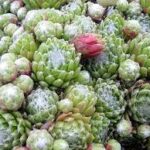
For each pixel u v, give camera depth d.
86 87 0.23
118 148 0.23
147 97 0.23
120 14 0.28
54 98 0.22
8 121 0.21
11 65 0.22
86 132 0.22
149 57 0.24
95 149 0.22
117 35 0.26
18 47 0.24
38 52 0.23
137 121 0.24
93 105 0.22
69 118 0.21
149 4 0.28
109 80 0.24
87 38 0.24
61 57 0.23
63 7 0.27
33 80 0.23
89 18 0.26
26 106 0.22
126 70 0.24
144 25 0.27
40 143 0.20
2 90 0.21
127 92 0.24
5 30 0.27
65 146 0.21
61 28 0.25
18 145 0.21
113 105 0.23
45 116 0.22
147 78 0.25
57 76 0.23
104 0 0.28
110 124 0.24
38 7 0.27
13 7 0.28
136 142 0.25
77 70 0.23
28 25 0.25
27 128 0.21
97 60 0.24
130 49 0.25
